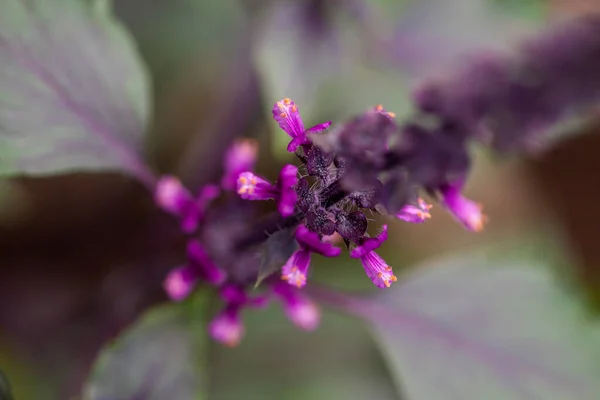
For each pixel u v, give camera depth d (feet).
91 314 0.94
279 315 0.99
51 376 0.91
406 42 0.88
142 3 1.01
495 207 1.18
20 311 0.96
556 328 0.82
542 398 0.81
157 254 0.90
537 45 0.61
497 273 0.83
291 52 0.83
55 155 0.74
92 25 0.76
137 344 0.76
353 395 0.95
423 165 0.59
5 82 0.72
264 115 0.95
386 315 0.83
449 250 1.13
